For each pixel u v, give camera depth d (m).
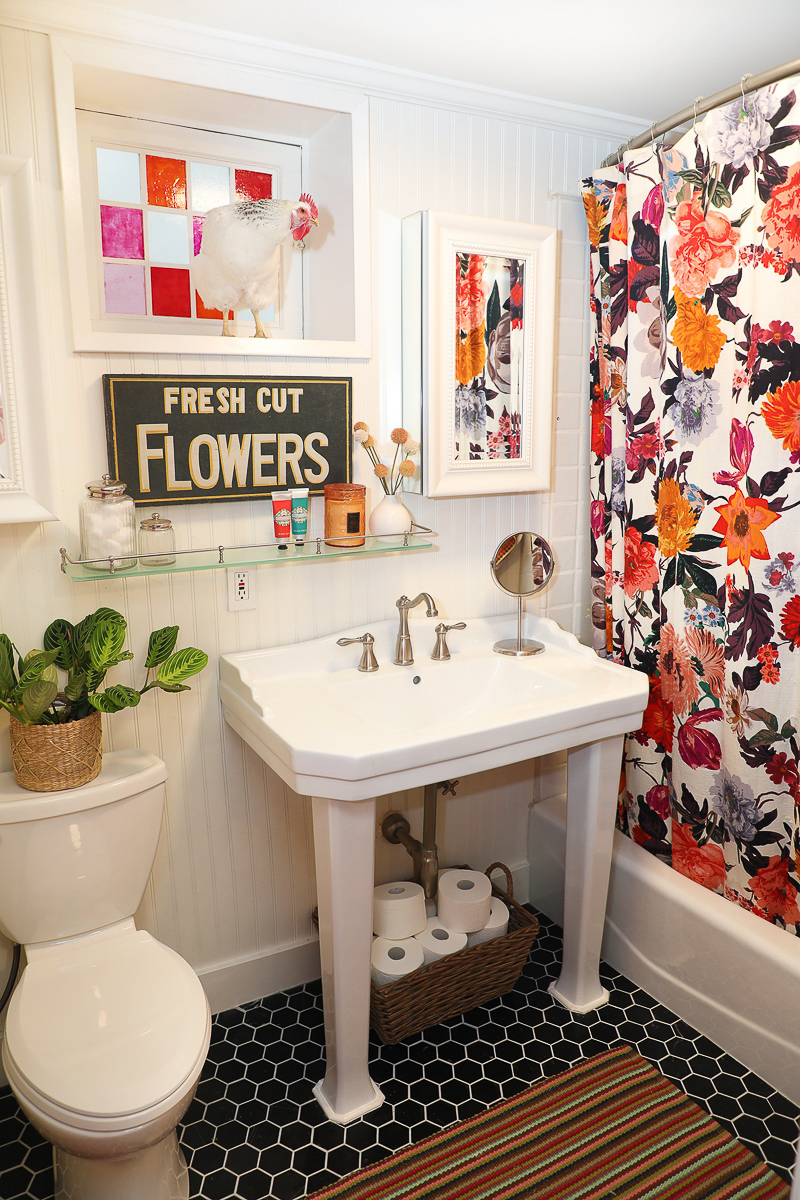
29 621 1.74
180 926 2.04
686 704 2.09
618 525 2.28
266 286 1.83
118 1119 1.30
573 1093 1.85
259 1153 1.72
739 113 1.76
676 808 2.15
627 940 2.21
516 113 2.07
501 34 1.72
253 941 2.15
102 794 1.67
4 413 1.60
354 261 1.92
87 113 1.74
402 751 1.58
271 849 2.12
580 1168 1.67
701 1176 1.64
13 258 1.56
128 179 1.81
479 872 2.27
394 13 1.62
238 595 1.95
